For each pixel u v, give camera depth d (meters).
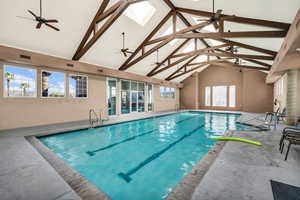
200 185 1.76
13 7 3.85
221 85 12.98
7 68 4.80
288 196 1.55
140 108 10.59
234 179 1.88
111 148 4.00
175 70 11.71
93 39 5.14
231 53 7.57
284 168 2.16
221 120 8.26
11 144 3.43
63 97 6.23
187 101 14.45
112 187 2.32
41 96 5.59
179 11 5.96
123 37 6.19
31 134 4.33
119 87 8.62
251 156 2.63
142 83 10.70
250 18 4.26
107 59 7.06
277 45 5.39
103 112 7.73
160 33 7.12
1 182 1.90
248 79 11.37
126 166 3.01
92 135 5.11
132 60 7.98
